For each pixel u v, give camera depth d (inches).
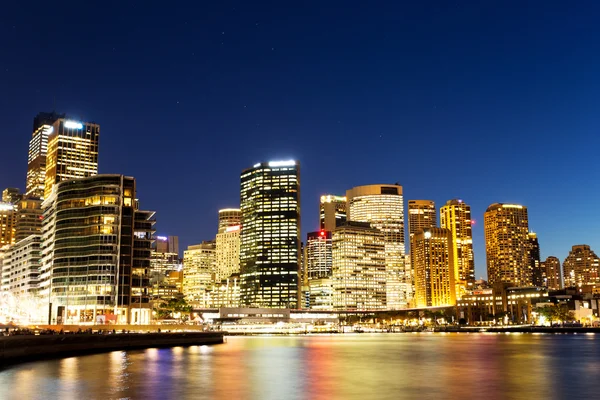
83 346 5689.0
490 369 3976.4
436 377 3437.5
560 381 3203.7
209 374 3558.1
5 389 2755.9
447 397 2571.4
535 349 6732.3
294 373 3681.1
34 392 2662.4
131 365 4151.1
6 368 3814.0
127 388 2837.1
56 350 5182.1
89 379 3196.4
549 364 4409.5
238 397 2568.9
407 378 3376.0
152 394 2640.3
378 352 6259.8
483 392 2736.2
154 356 5216.5
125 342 6550.2
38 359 4677.7
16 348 4441.4
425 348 7219.5
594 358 5068.9
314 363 4562.0
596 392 2736.2
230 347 7490.2
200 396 2588.6
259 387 2923.2
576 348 6914.4
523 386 2972.4
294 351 6520.7
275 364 4434.1
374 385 3024.1
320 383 3112.7
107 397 2524.6
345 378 3373.5
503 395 2632.9
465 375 3550.7
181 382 3117.6
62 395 2573.8
